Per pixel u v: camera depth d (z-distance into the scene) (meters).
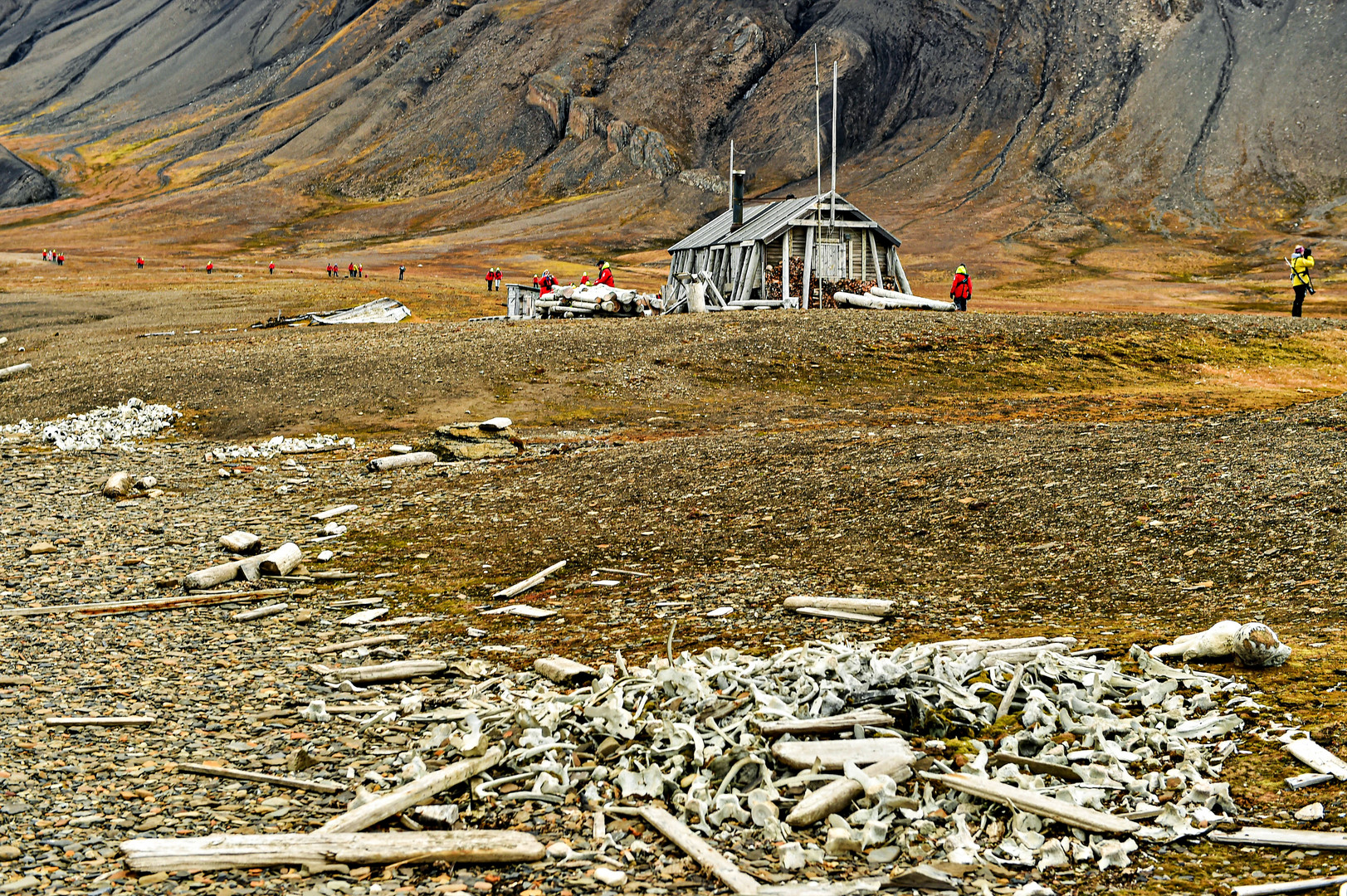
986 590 8.27
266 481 15.01
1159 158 156.75
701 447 15.31
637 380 22.86
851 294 35.50
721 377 23.27
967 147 176.62
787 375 23.61
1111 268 108.19
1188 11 187.50
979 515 10.39
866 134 192.12
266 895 4.00
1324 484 9.83
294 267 107.75
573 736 5.53
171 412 20.88
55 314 50.03
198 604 9.03
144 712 6.25
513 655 7.34
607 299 34.69
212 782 5.18
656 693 5.78
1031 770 4.82
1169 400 20.89
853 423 18.38
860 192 166.38
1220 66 172.62
